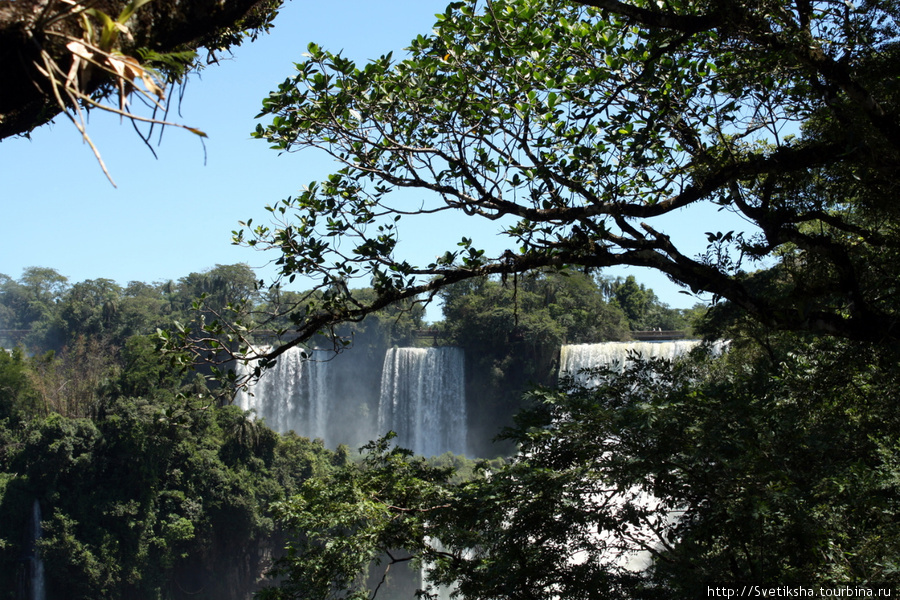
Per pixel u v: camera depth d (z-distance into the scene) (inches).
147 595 2421.3
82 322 4512.8
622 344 2518.5
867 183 344.5
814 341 454.6
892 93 338.0
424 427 3304.6
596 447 385.7
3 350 2807.6
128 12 127.9
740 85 385.1
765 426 368.2
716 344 1198.9
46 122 181.5
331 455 3021.7
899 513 349.1
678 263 369.7
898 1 335.9
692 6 364.2
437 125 410.0
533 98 385.1
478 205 390.9
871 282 369.4
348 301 421.4
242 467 2723.9
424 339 3747.5
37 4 125.3
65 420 2546.8
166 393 2723.9
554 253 388.5
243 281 4343.0
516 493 385.1
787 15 321.7
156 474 2534.5
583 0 315.9
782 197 376.2
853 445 427.5
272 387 3403.1
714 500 340.2
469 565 415.8
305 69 374.9
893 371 380.5
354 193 410.6
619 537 380.8
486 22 381.1
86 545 2347.4
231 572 2632.9
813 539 313.4
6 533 2308.1
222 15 161.8
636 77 386.3
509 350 3289.9
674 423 353.4
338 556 418.3
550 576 382.0
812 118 382.6
